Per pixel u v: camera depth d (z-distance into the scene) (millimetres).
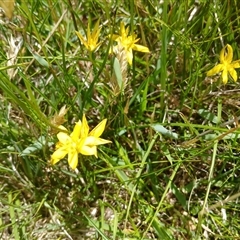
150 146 165
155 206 177
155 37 197
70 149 128
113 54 146
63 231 172
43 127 155
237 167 167
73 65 171
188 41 176
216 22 183
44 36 190
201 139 170
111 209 179
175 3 182
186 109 190
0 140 167
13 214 165
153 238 172
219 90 181
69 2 151
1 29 185
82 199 176
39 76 191
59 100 165
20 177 172
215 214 176
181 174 185
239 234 171
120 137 184
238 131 161
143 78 191
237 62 155
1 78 117
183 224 172
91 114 191
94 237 171
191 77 180
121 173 168
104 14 198
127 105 158
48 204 172
